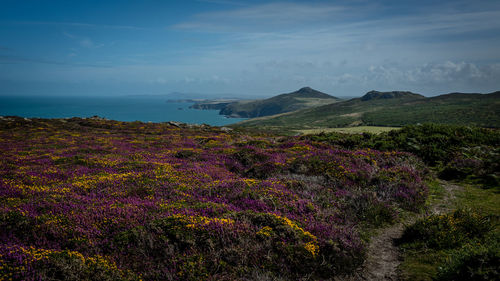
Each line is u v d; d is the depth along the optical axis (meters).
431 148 17.45
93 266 5.49
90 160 16.27
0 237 6.30
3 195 9.40
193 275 5.48
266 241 6.46
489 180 12.35
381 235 8.02
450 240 6.85
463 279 5.21
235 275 5.68
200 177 12.76
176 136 34.34
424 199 10.59
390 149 19.03
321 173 12.80
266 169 13.80
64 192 9.84
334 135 25.47
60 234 6.58
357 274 6.13
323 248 6.59
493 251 5.24
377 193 10.93
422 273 5.93
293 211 8.49
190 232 6.50
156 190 10.27
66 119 55.41
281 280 5.64
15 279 4.94
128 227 6.91
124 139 30.53
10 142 26.55
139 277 5.43
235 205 9.00
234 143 25.95
